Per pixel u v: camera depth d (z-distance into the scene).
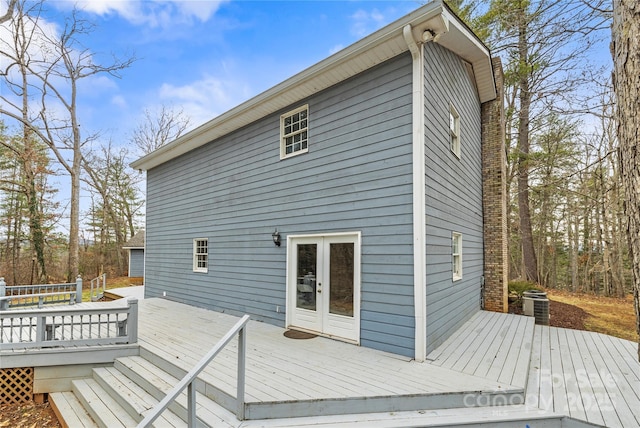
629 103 1.65
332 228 5.35
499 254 8.03
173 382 3.99
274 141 6.53
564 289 14.57
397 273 4.48
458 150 6.33
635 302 1.63
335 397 3.14
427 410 3.19
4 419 4.35
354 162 5.12
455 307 5.71
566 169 12.31
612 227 12.69
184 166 9.23
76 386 4.57
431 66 4.94
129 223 24.11
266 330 5.80
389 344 4.49
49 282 18.09
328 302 5.36
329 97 5.58
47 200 18.77
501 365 3.98
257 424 2.95
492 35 10.81
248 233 6.99
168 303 8.97
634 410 3.09
